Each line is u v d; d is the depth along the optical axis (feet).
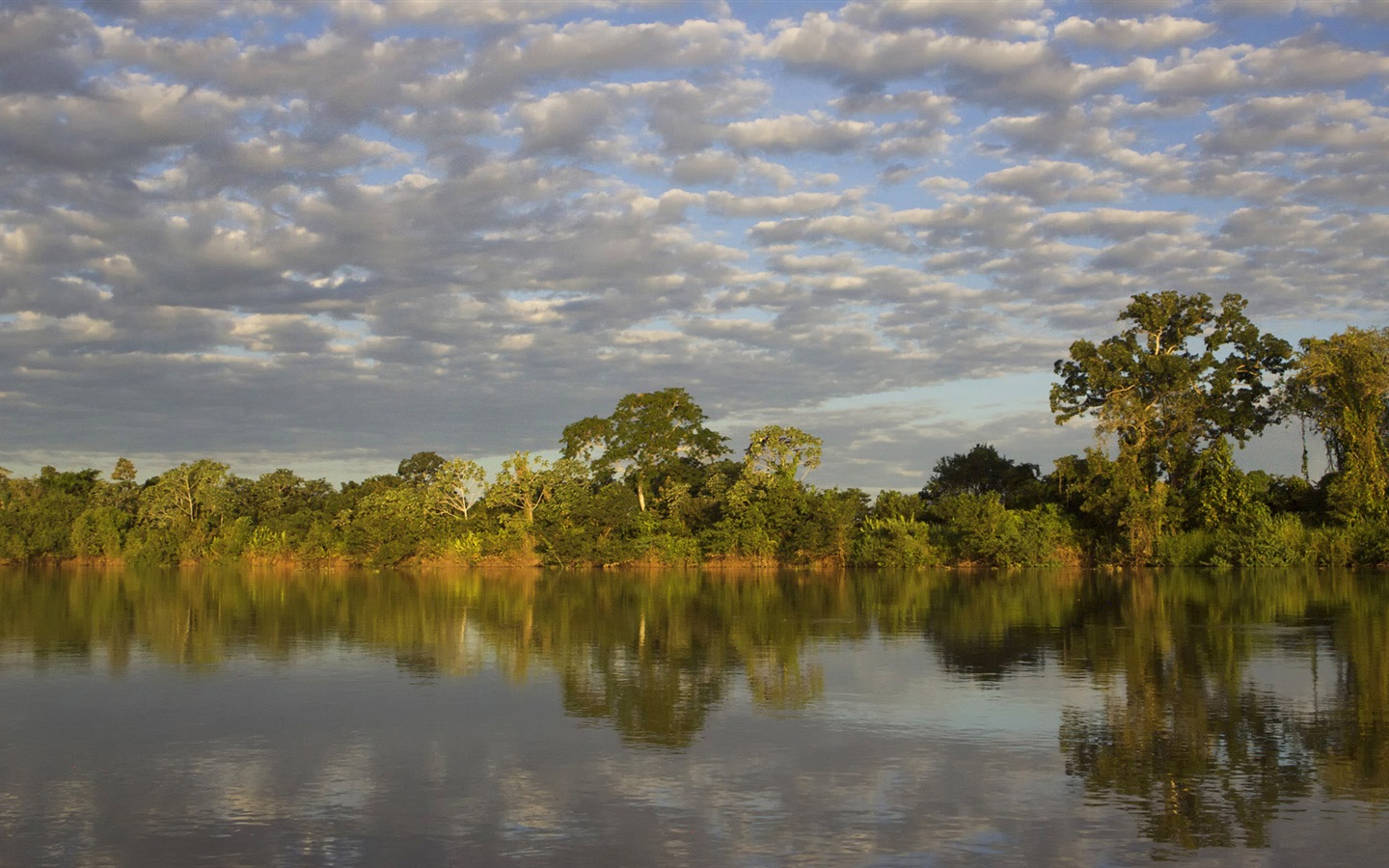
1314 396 224.53
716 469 280.92
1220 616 113.39
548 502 260.83
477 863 35.81
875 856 36.35
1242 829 38.86
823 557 236.02
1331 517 219.00
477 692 67.26
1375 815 40.55
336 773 47.24
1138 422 235.20
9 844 37.78
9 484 329.93
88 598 151.74
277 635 101.19
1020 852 36.76
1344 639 92.12
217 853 36.91
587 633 102.01
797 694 66.08
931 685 69.51
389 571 242.17
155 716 59.88
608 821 40.24
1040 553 221.87
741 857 36.27
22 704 63.57
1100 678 71.92
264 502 295.89
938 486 300.40
